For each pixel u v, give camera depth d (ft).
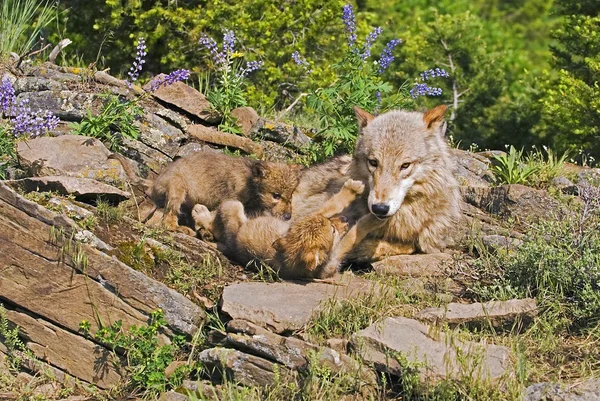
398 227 57.41
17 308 50.90
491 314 48.62
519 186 62.80
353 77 71.26
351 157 61.52
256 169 60.64
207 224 58.29
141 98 66.90
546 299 50.44
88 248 49.98
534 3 154.10
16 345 50.88
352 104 69.41
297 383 45.09
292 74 88.28
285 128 71.72
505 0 157.07
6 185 51.01
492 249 57.47
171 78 66.74
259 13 88.22
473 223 60.34
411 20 126.62
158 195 59.93
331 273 53.93
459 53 99.96
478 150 91.09
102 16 90.48
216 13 86.07
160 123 68.03
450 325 48.62
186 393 46.03
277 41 88.74
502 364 45.03
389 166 55.11
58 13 90.99
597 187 62.18
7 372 49.85
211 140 69.56
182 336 49.52
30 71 71.87
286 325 47.55
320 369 44.60
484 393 42.88
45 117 65.72
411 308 50.14
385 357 45.24
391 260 55.93
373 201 53.93
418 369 43.91
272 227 54.44
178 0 88.79
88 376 49.78
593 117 81.35
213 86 86.79
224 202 58.08
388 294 50.88
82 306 50.14
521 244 55.31
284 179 60.29
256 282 52.60
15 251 50.37
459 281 54.49
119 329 49.42
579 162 82.28
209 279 52.90
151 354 48.47
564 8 91.50
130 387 48.55
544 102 85.20
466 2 145.28
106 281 49.96
